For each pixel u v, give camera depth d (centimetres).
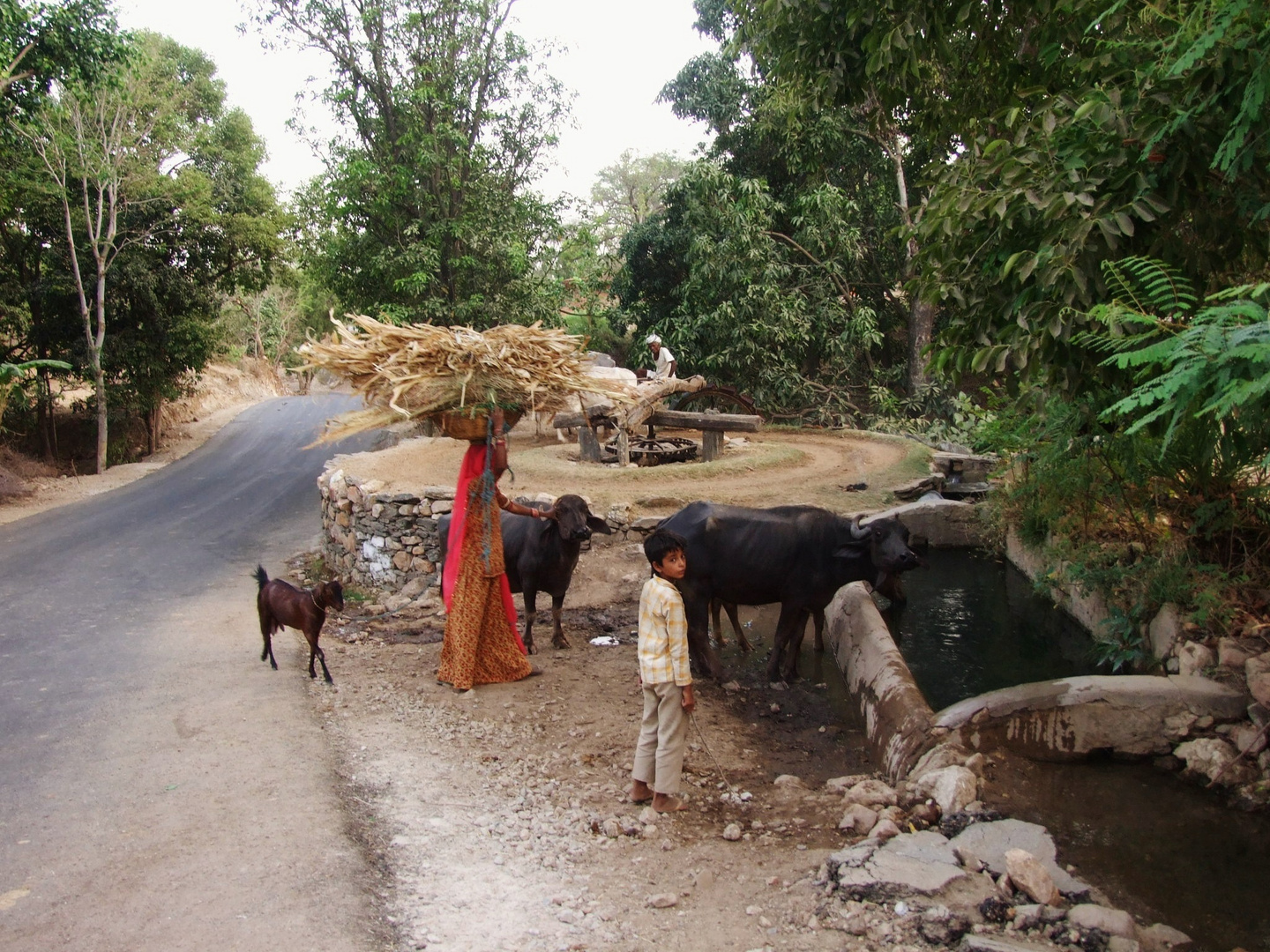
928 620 932
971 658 820
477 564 736
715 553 760
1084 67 715
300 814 520
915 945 390
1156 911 431
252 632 959
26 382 2339
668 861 478
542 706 704
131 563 1384
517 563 834
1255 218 549
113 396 2864
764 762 621
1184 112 525
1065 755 590
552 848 492
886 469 1415
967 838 462
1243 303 375
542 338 728
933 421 2344
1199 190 578
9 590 1207
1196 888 451
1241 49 500
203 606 1100
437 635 924
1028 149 623
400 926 416
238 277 3259
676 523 780
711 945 398
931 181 745
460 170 2294
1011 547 1127
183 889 442
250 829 503
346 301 2398
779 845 494
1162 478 760
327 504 1362
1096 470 803
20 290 2714
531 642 841
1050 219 580
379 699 724
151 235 2834
